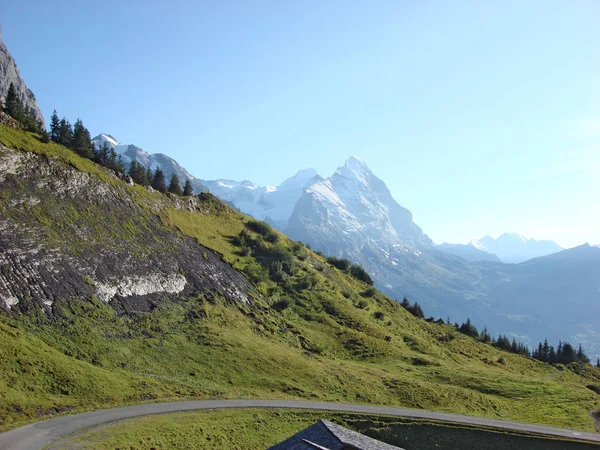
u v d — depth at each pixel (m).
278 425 65.81
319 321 127.12
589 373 164.38
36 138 116.62
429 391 92.56
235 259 138.00
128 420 54.81
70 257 86.00
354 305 153.12
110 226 105.75
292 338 109.69
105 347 72.38
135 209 121.62
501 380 111.50
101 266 90.81
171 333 86.81
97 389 60.66
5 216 82.50
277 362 89.62
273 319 115.44
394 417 75.56
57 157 108.88
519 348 192.12
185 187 186.38
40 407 52.56
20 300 70.25
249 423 63.56
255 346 93.38
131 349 75.69
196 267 117.12
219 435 57.97
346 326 129.88
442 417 78.94
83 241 93.06
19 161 97.62
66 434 47.94
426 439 71.88
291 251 171.38
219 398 70.25
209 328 93.94
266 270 142.50
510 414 88.06
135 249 104.50
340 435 44.16
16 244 78.62
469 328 195.38
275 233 179.88
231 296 114.69
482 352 158.25
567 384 127.38
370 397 85.69
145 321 86.50
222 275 122.38
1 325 62.56
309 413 71.38
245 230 166.88
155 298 95.75
